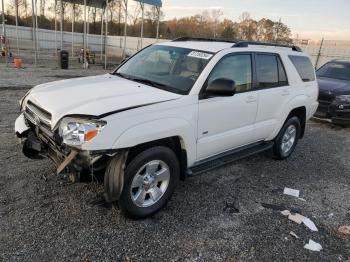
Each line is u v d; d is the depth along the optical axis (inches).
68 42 1359.5
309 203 175.9
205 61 165.0
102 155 124.3
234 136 180.4
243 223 149.2
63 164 125.3
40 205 145.3
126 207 135.3
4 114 279.6
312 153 265.1
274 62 209.8
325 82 372.2
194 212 154.2
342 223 158.4
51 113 134.0
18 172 173.8
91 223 136.6
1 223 130.4
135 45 1384.1
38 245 120.5
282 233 144.3
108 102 133.9
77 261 115.0
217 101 163.0
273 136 218.2
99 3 1039.6
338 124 359.6
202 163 170.7
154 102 139.3
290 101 220.7
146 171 140.0
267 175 208.4
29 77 510.6
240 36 2081.7
